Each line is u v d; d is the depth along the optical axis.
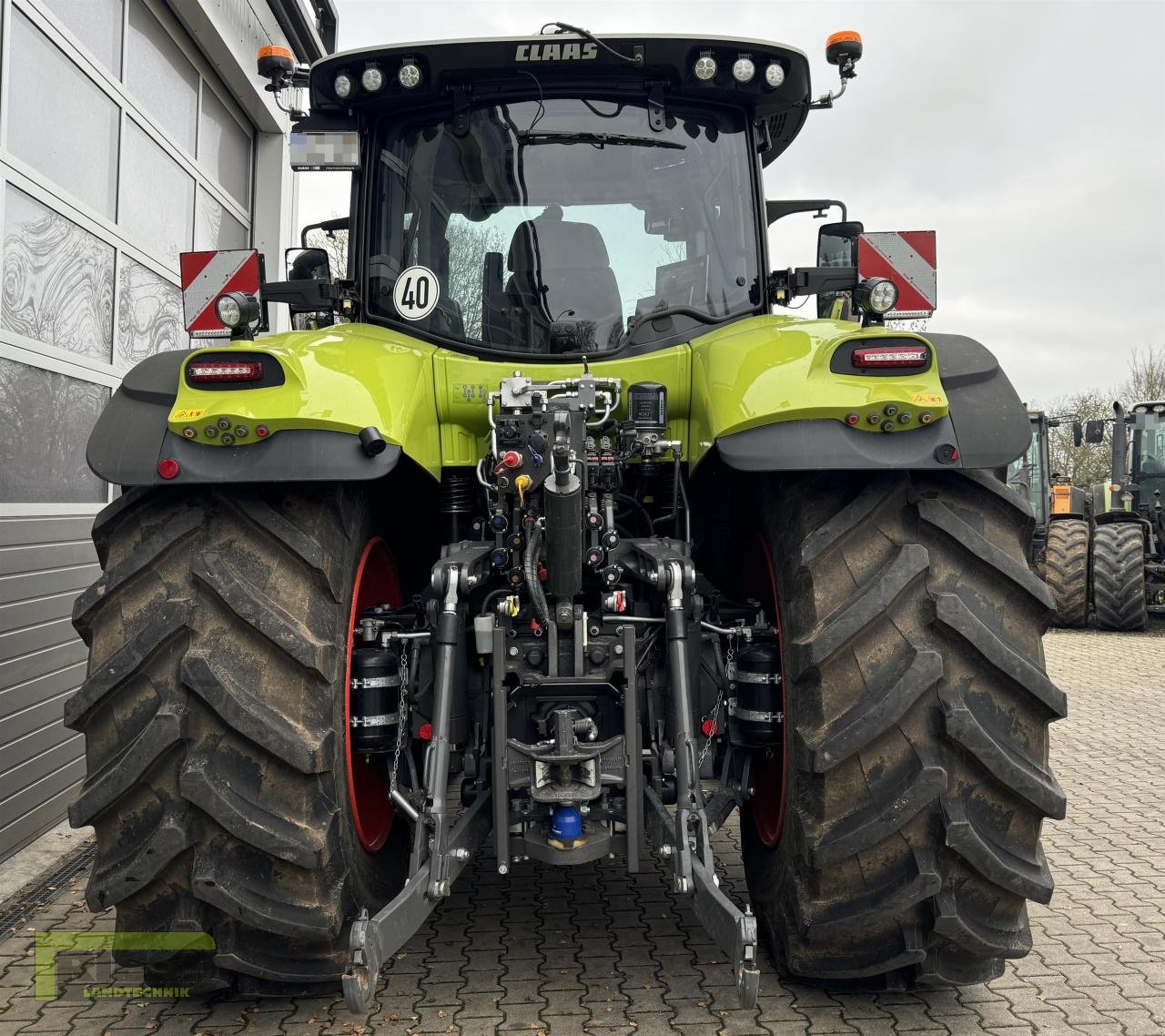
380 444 2.26
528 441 2.59
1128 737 6.08
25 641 4.09
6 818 3.92
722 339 2.77
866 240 2.87
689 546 2.75
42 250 4.41
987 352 2.44
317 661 2.28
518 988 2.70
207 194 6.98
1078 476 26.52
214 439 2.28
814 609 2.35
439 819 2.34
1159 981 2.79
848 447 2.30
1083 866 3.79
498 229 3.14
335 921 2.29
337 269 8.91
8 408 4.10
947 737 2.24
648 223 3.15
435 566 2.58
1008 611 2.35
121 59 5.37
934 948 2.38
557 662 2.52
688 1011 2.56
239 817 2.19
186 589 2.30
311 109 3.27
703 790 2.71
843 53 3.31
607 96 3.18
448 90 3.17
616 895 3.39
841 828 2.28
